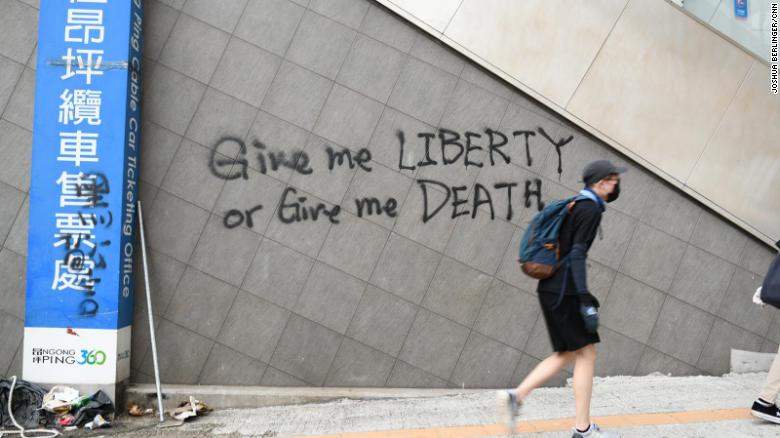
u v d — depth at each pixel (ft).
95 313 19.54
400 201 21.66
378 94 21.80
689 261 22.00
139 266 21.09
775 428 15.38
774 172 21.97
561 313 13.35
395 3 21.62
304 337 21.38
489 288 21.56
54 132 19.85
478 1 21.65
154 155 21.47
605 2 21.72
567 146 21.86
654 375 21.62
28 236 19.70
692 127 21.89
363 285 21.49
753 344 21.89
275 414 19.33
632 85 21.81
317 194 21.65
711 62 21.91
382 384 21.29
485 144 21.81
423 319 21.47
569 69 21.71
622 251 21.93
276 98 21.74
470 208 21.70
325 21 21.84
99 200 19.79
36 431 18.25
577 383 13.62
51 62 19.90
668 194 22.07
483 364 21.35
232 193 21.57
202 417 19.42
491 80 21.93
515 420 13.62
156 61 21.58
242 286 21.43
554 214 13.55
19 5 21.36
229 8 21.77
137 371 21.01
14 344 20.80
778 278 15.85
